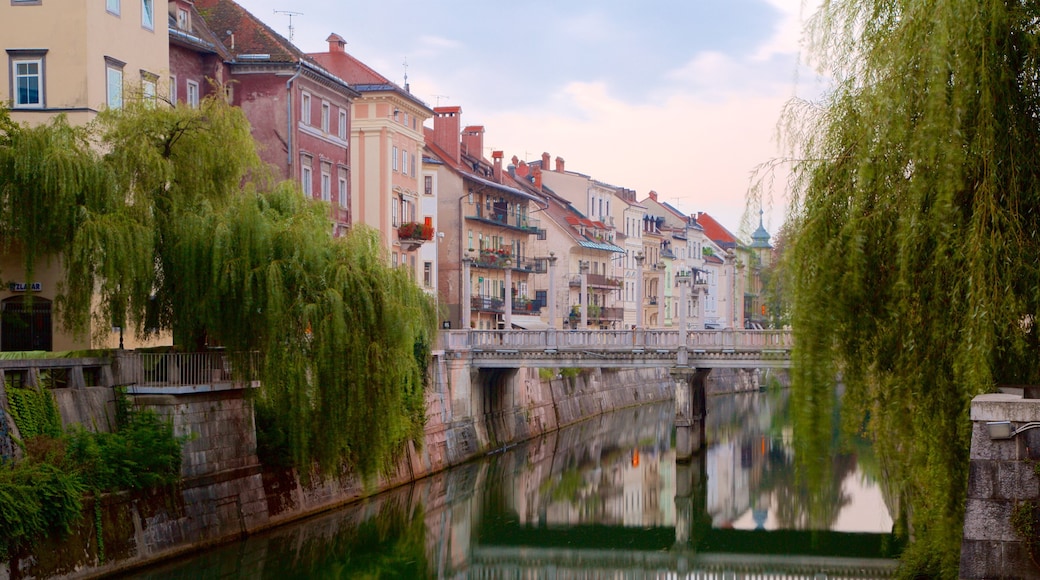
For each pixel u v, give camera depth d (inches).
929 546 575.2
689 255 4557.1
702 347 1793.8
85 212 943.7
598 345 1833.2
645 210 3966.5
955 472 487.2
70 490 850.8
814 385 489.1
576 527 1354.6
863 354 514.0
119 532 920.3
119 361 1016.9
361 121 2042.3
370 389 1070.4
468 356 1871.3
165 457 970.7
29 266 951.0
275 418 1199.6
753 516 1422.2
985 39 456.8
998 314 445.4
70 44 1159.0
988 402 408.5
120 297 964.0
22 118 1158.3
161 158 1006.4
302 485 1244.5
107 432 966.4
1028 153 463.8
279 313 1013.8
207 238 1013.2
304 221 1068.5
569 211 3425.2
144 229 970.1
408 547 1194.0
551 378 2453.2
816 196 514.6
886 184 488.7
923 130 453.7
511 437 2098.9
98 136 1103.6
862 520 1363.2
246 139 1101.1
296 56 1712.6
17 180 940.6
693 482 1696.6
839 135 521.0
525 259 2955.2
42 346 1131.9
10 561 792.3
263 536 1128.8
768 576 1090.7
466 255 2561.5
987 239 452.1
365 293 1071.0
